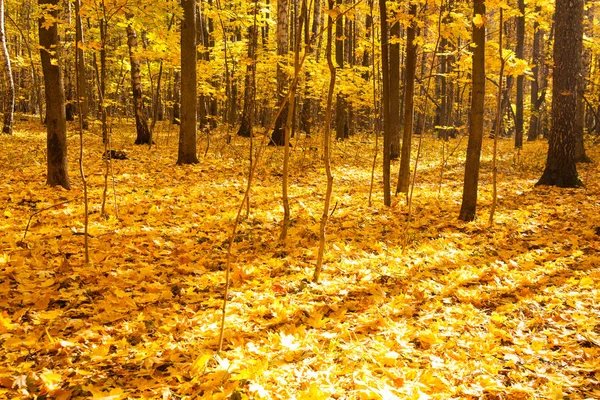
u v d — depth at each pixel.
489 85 19.84
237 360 2.89
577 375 3.20
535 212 8.05
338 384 2.81
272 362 3.01
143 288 4.32
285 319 3.74
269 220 7.12
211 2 15.73
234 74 15.87
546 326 3.95
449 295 4.57
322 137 18.47
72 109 22.81
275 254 5.52
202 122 19.97
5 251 4.95
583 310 4.20
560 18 10.13
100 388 2.65
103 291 4.19
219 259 5.26
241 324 3.64
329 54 4.65
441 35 7.09
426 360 3.26
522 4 17.81
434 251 5.89
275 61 13.30
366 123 28.34
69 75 22.42
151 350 3.12
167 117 31.38
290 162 13.27
